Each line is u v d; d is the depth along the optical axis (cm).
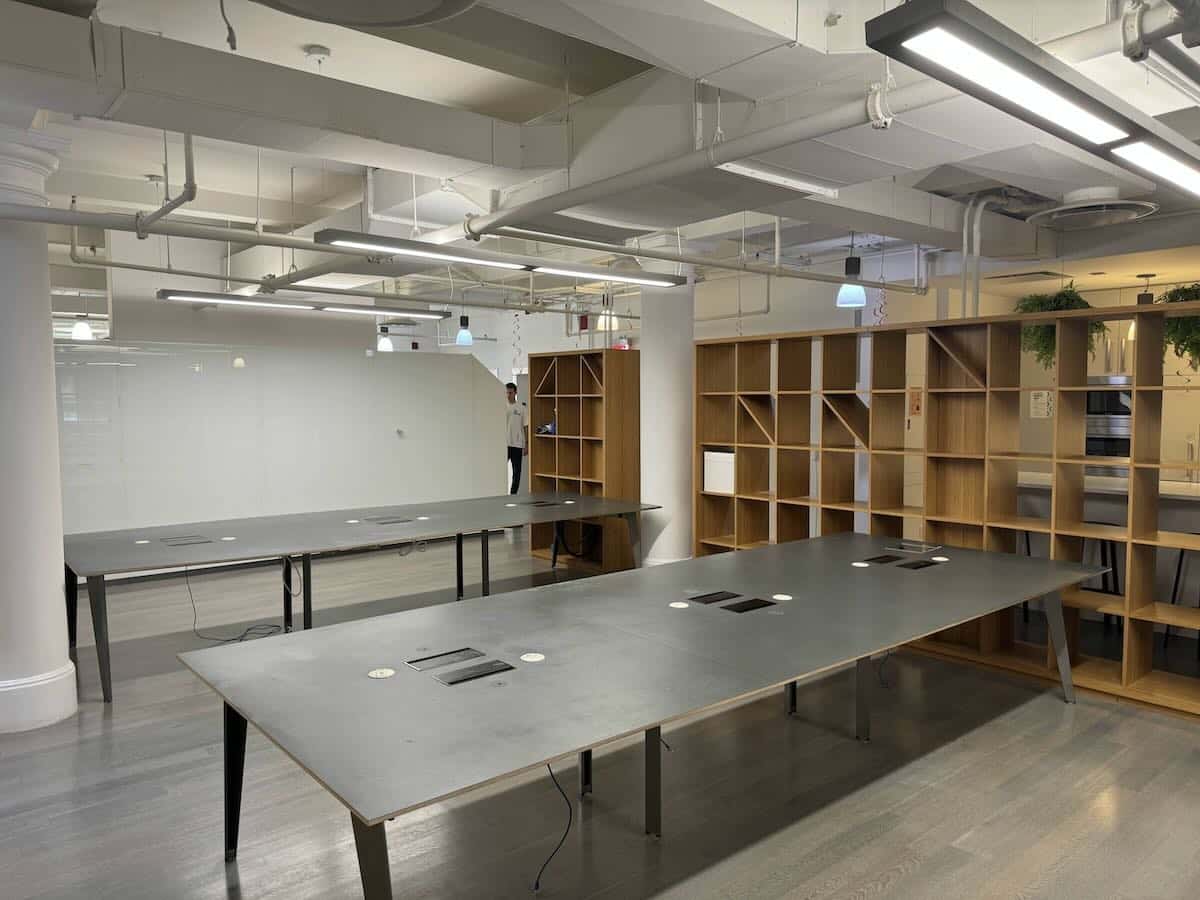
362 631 315
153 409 773
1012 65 180
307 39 414
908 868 277
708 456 646
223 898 263
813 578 401
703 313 1100
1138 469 428
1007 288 928
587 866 278
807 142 344
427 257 495
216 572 775
